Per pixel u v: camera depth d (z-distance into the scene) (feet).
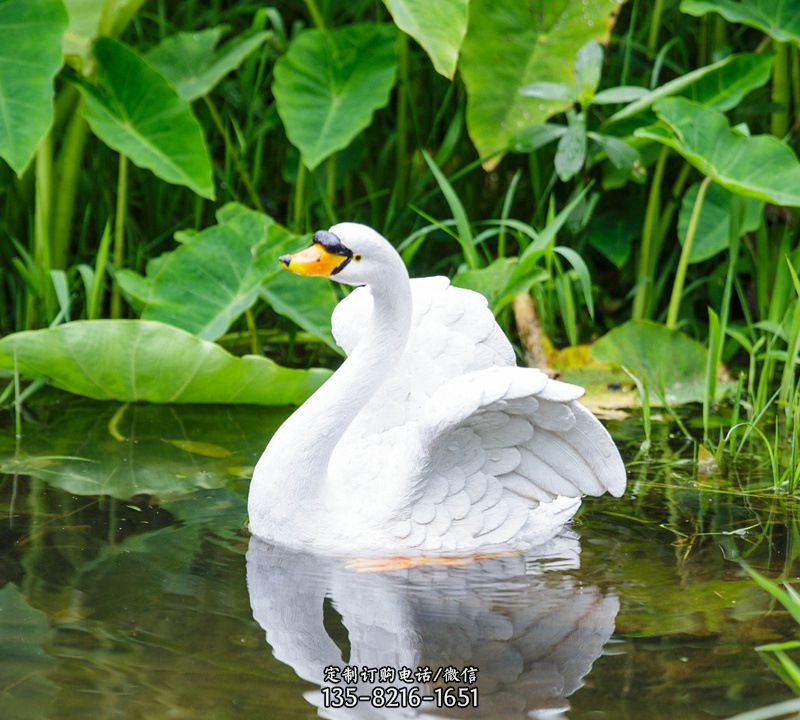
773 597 21.40
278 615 20.35
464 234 34.35
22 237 39.11
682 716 17.34
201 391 31.91
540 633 19.95
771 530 24.63
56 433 29.76
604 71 40.83
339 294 38.75
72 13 35.09
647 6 42.55
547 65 37.52
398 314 24.41
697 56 42.11
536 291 37.17
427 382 26.08
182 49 38.81
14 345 30.63
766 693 18.01
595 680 18.40
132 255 39.24
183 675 18.17
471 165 37.50
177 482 26.68
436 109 42.63
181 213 41.75
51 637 19.25
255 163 40.40
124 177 36.96
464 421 23.07
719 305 38.63
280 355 36.63
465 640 19.67
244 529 24.22
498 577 22.26
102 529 23.88
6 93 31.99
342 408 23.90
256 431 30.48
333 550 23.36
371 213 42.22
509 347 26.96
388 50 38.01
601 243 38.78
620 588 21.80
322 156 36.04
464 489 23.91
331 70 37.78
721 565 22.86
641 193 39.81
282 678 18.19
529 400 22.84
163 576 21.80
